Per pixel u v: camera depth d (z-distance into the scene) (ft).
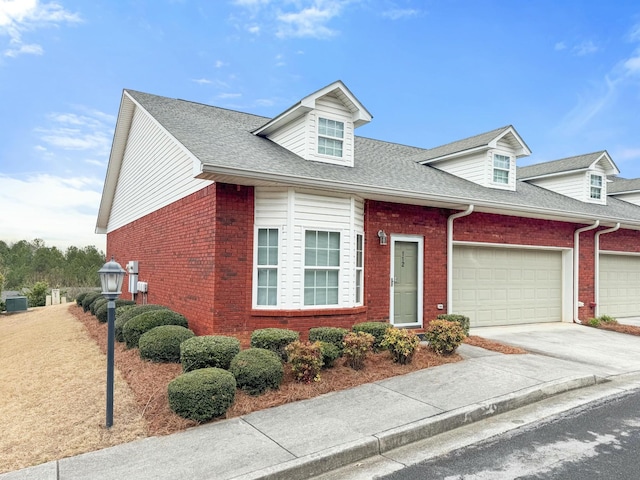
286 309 25.52
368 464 12.86
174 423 14.93
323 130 30.94
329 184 25.30
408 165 40.65
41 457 12.91
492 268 37.19
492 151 40.06
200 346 18.92
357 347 21.09
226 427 14.79
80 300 52.29
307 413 15.98
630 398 18.63
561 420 16.10
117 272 15.35
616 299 45.50
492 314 37.09
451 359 23.66
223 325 24.77
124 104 43.57
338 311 26.86
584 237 41.98
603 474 11.78
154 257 37.52
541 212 35.47
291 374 19.89
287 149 31.78
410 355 22.49
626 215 44.68
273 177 23.65
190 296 28.35
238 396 17.34
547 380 19.97
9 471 12.06
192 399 15.02
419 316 32.14
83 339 30.53
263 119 42.73
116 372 21.01
